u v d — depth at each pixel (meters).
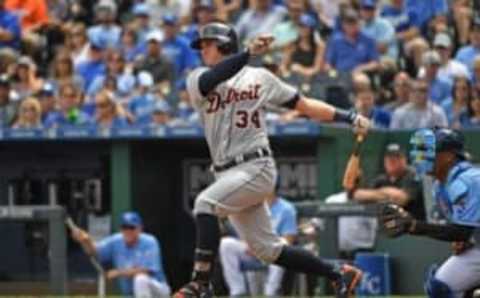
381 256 38.31
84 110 49.91
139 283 40.34
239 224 26.69
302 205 39.81
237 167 25.88
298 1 51.03
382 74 47.94
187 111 47.97
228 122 25.86
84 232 43.25
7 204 47.50
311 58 49.53
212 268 26.08
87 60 52.84
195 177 47.19
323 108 26.53
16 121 49.59
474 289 24.69
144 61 51.62
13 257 43.53
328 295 38.97
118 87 51.19
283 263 26.81
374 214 38.53
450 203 24.56
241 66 25.45
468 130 42.75
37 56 55.75
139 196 46.16
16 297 39.47
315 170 45.19
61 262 41.44
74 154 46.69
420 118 44.34
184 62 51.97
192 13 55.19
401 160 39.34
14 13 57.03
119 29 54.94
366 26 50.41
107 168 46.41
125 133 45.47
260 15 52.06
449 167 24.62
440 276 24.69
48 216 41.47
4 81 50.75
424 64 46.34
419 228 24.12
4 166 47.50
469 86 45.69
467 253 24.52
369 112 44.25
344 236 39.28
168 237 47.06
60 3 59.75
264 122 26.20
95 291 44.12
